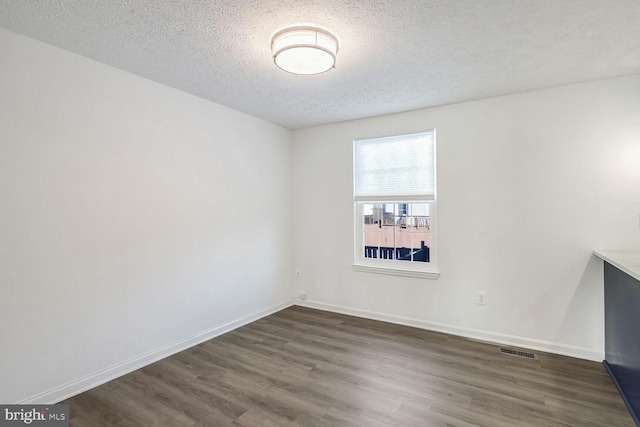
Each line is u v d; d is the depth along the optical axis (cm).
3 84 193
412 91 295
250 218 374
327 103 329
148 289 272
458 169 327
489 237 313
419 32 197
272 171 405
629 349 206
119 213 252
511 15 179
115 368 248
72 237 224
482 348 297
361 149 390
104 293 242
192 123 307
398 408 207
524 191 298
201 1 166
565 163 281
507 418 196
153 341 275
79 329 228
